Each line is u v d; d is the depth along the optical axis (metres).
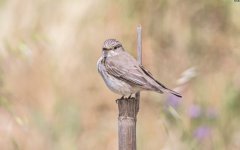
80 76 15.95
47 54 15.96
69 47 16.08
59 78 15.91
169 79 15.33
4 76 14.84
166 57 15.53
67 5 16.38
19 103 15.25
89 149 15.26
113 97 15.77
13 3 16.55
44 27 16.23
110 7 16.05
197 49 15.52
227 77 15.04
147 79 11.16
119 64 11.48
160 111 12.75
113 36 15.84
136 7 15.77
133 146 8.84
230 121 14.13
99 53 15.98
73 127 15.32
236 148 13.79
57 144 15.15
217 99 14.73
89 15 16.17
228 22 15.47
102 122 15.55
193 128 13.67
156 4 15.69
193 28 15.57
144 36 15.70
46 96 15.77
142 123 14.70
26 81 15.80
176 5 15.67
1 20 16.39
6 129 15.12
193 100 14.70
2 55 15.19
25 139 15.12
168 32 15.64
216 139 13.64
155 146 14.28
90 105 15.73
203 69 15.20
